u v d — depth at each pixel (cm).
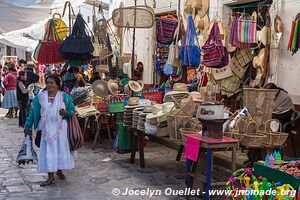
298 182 328
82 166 625
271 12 639
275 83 630
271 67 626
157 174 582
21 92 1017
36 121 514
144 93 770
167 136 521
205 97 544
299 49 587
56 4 802
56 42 797
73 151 532
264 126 485
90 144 806
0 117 1246
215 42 611
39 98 509
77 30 734
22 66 1352
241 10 738
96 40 818
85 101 811
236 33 631
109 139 825
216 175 576
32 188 507
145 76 1016
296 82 596
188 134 469
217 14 725
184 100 521
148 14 727
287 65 611
